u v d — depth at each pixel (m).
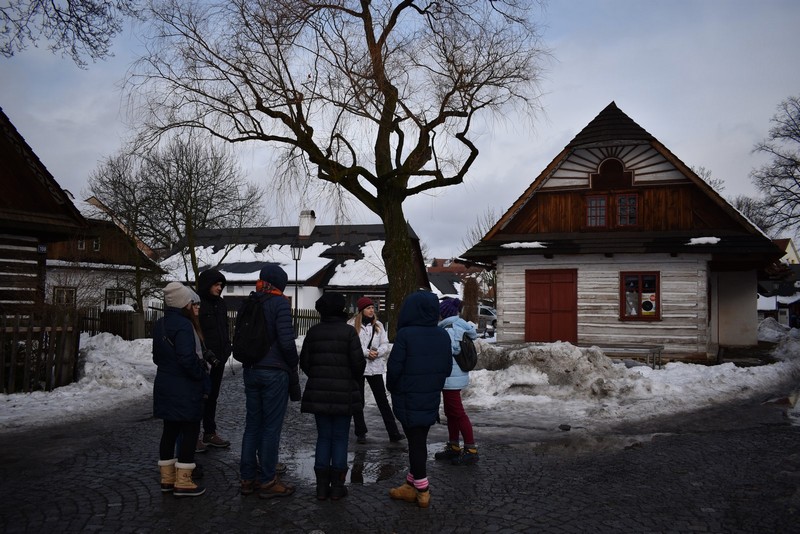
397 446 7.38
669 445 7.29
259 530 4.57
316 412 5.26
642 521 4.74
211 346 6.96
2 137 14.53
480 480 5.88
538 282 19.64
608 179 19.55
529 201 20.38
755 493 5.43
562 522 4.72
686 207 18.70
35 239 15.42
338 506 5.12
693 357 17.80
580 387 10.62
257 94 15.98
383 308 36.75
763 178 39.66
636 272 18.59
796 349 17.88
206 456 6.73
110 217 31.20
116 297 32.25
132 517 4.80
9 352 10.78
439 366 5.30
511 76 16.42
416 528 4.61
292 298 37.84
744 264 20.08
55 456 6.72
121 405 9.93
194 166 29.19
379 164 17.72
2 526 4.60
